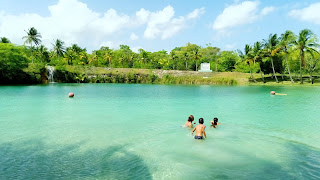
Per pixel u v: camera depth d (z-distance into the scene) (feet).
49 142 35.19
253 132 40.65
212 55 402.52
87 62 323.16
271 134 39.29
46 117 54.75
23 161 27.53
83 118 53.72
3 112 61.00
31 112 61.41
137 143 34.35
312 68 198.18
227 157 28.37
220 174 23.72
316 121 50.19
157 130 42.29
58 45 276.82
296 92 119.75
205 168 25.22
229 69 320.91
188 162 26.94
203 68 269.64
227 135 38.40
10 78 187.62
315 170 24.75
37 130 42.57
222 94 111.55
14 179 22.81
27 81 199.21
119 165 26.25
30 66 207.82
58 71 226.58
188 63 346.33
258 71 271.69
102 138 37.27
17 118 53.42
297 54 182.70
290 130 42.29
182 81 223.51
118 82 238.27
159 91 130.11
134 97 98.99
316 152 30.50
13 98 92.12
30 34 224.33
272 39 187.73
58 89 140.67
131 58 334.24
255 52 199.31
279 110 65.10
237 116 56.44
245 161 27.22
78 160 27.84
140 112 61.98
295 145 33.37
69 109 66.49
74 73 233.14
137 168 25.34
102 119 52.70
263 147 32.27
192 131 38.19
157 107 70.95
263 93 115.96
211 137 37.06
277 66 211.00
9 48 189.47
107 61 343.26
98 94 111.45
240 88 152.15
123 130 42.45
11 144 34.19
